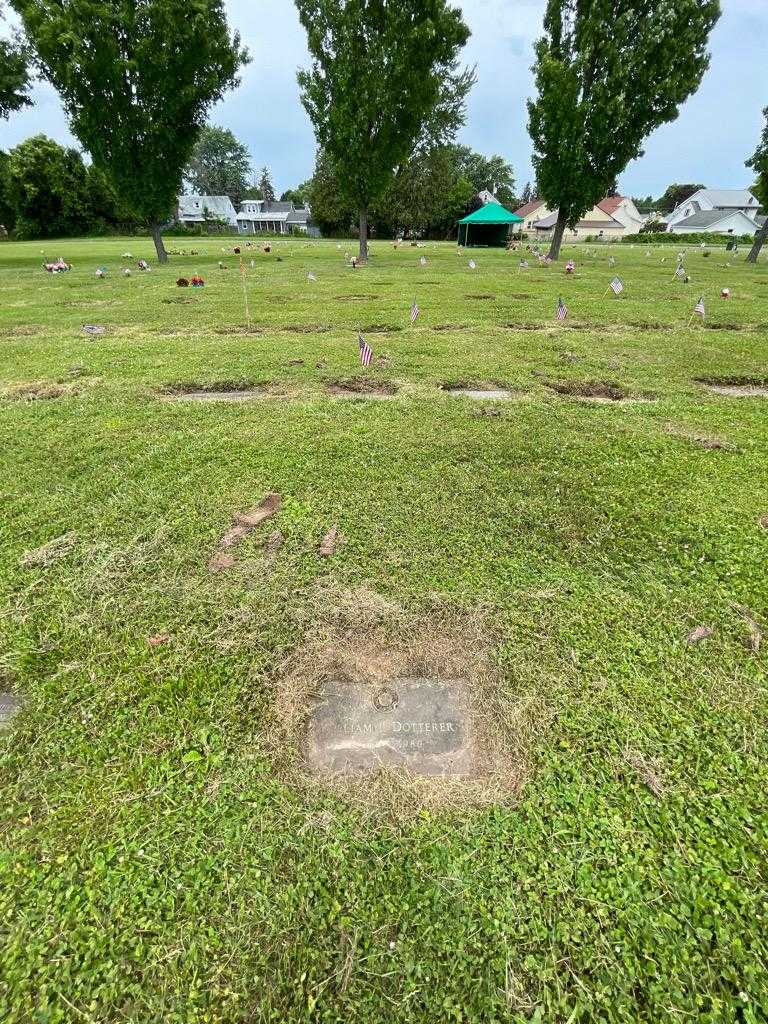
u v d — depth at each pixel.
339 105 17.05
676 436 4.23
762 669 2.10
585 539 2.90
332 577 2.56
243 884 1.44
